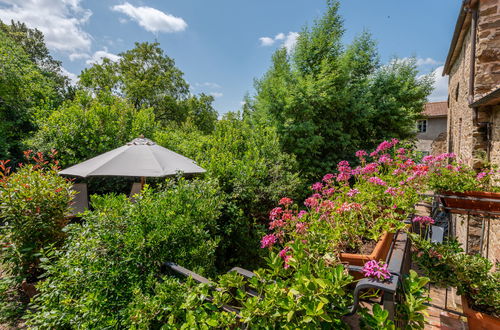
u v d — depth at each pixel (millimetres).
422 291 1132
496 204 2314
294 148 8422
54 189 3434
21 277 3098
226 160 5840
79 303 1839
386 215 1883
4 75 8664
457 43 5832
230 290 1477
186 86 23016
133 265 2045
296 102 8086
